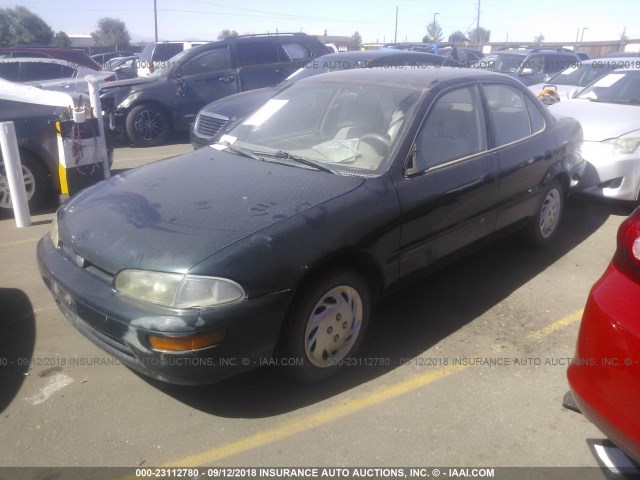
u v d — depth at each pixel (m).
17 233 5.39
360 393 2.99
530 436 2.69
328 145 3.60
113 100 9.98
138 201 3.07
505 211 4.17
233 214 2.83
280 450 2.59
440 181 3.48
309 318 2.84
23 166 5.90
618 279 2.18
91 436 2.67
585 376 2.20
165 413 2.82
